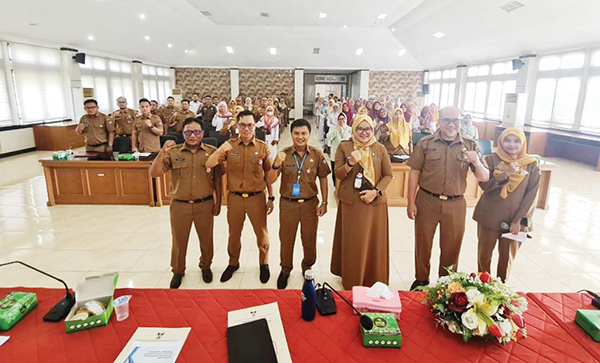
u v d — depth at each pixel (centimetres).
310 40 1405
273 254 348
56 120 1005
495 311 130
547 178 480
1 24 757
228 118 691
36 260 336
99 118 549
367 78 1773
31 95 919
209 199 281
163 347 127
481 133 1173
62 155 491
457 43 1165
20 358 122
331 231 411
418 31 1200
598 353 127
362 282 262
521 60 1049
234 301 157
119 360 121
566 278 310
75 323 135
